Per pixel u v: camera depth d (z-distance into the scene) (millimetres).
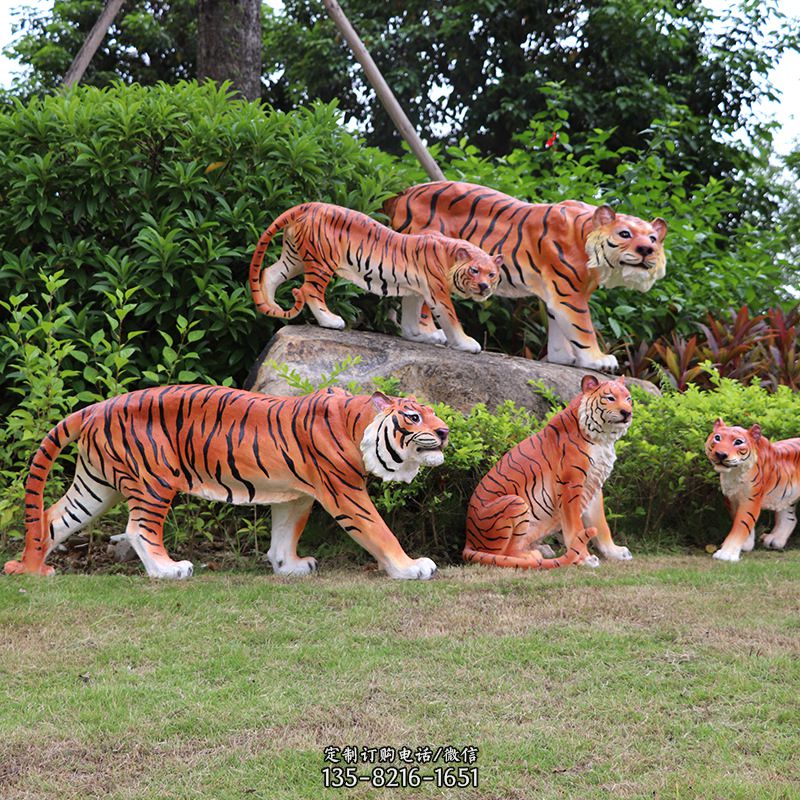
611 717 3742
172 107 7648
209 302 7320
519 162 11133
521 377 7016
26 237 7520
